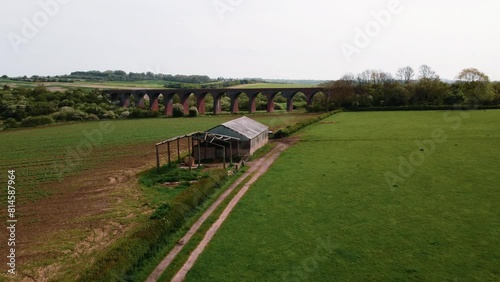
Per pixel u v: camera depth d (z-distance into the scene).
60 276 18.39
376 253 19.23
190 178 35.41
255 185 32.31
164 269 18.67
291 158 43.09
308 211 25.42
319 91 113.94
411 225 22.25
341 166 37.38
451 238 20.30
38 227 25.08
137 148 54.62
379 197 27.41
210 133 44.88
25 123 88.62
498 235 20.30
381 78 113.75
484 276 16.61
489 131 53.69
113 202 29.73
